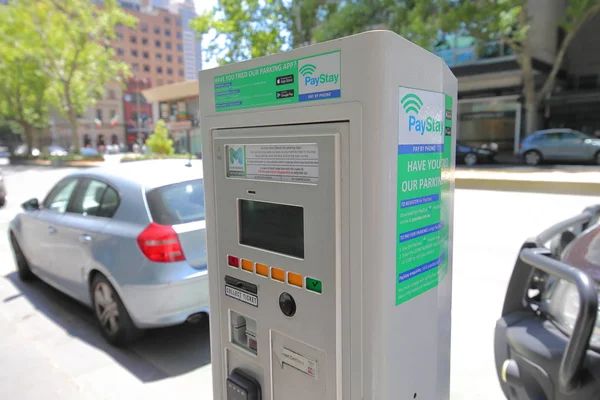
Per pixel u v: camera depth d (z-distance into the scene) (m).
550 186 10.34
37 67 30.09
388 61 1.31
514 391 2.28
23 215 5.12
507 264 5.50
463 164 19.20
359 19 16.20
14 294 5.14
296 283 1.60
